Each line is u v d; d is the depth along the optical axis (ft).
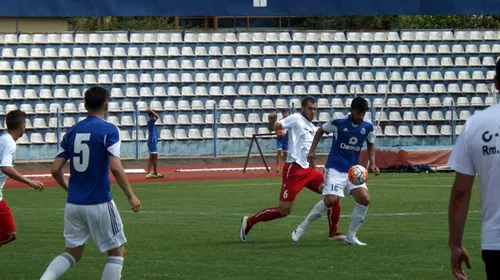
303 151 70.18
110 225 44.55
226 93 192.34
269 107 191.11
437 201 103.50
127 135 180.65
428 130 192.54
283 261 60.34
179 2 180.45
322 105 192.85
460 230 30.25
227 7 181.27
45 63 189.57
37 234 78.23
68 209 44.65
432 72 201.16
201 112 188.03
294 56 200.03
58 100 184.75
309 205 101.76
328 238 71.87
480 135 29.50
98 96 45.32
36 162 171.53
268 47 200.13
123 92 188.96
